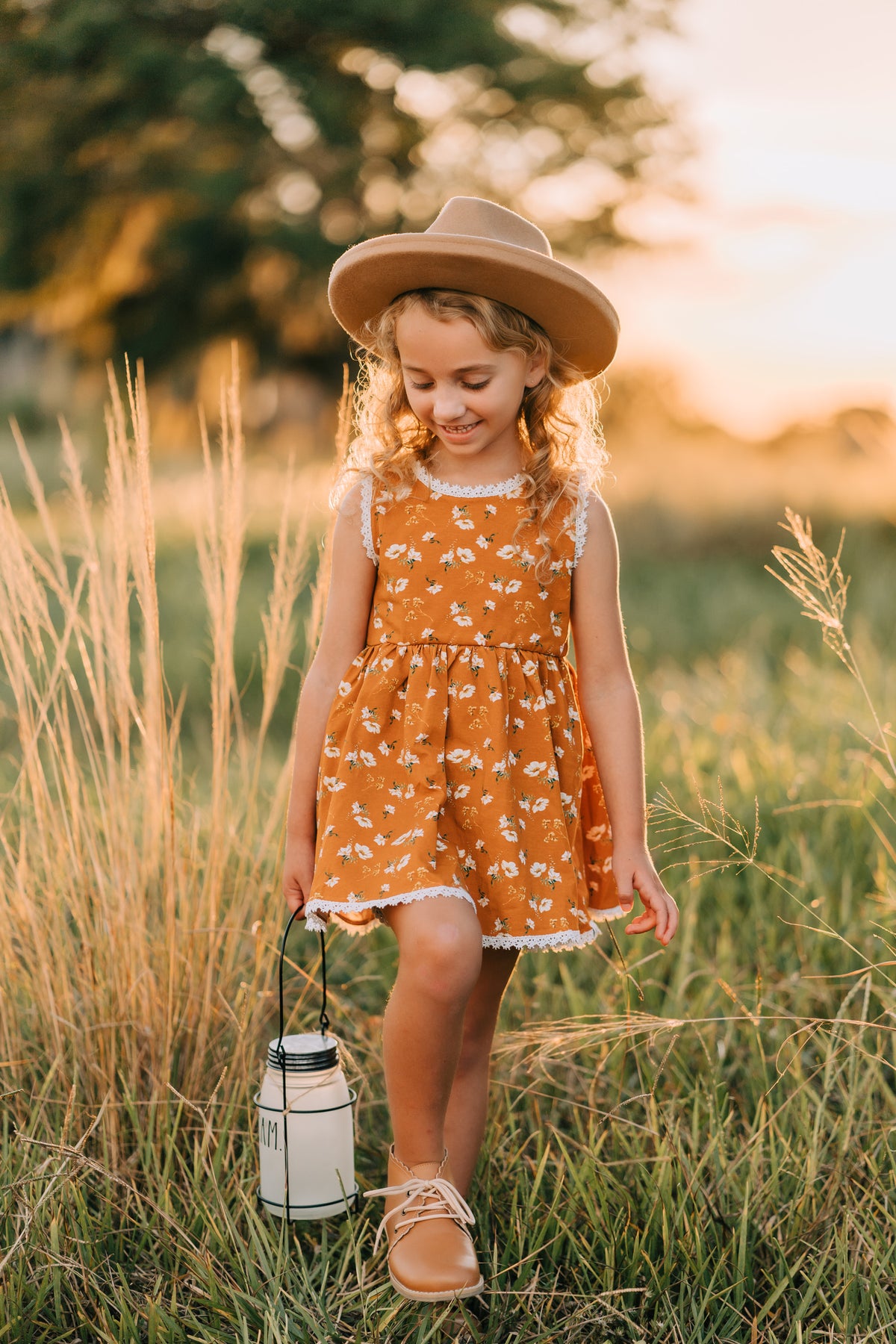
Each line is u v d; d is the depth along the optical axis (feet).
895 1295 5.56
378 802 6.04
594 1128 6.66
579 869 6.29
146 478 7.09
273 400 78.74
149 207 65.26
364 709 6.13
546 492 6.36
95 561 7.52
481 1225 6.13
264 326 75.56
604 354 6.57
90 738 7.55
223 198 59.93
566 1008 8.01
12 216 62.80
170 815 7.12
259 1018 7.54
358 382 6.93
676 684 18.37
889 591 25.16
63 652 7.47
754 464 40.45
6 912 7.32
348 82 62.23
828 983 8.11
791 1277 5.52
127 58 56.95
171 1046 7.11
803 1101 6.66
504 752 6.02
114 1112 6.62
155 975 7.32
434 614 6.17
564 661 6.51
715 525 34.65
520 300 6.12
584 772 6.62
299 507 29.73
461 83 62.90
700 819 10.05
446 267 6.02
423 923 5.56
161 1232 6.00
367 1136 6.95
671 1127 6.34
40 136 59.88
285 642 8.07
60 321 72.13
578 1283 5.69
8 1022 7.16
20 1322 5.36
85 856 7.63
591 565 6.44
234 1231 5.88
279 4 58.08
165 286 71.67
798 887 9.07
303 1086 6.15
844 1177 6.10
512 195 66.80
